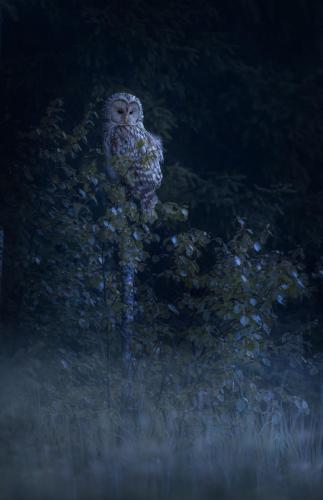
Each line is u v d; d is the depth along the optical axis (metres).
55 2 9.96
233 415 6.74
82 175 7.07
